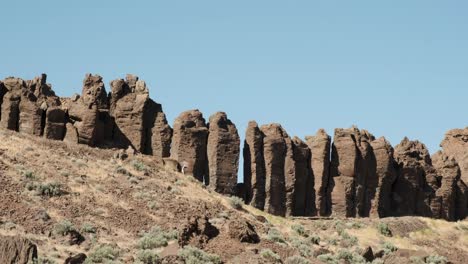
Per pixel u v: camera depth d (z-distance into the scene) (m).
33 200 127.88
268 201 159.38
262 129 164.25
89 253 116.62
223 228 129.62
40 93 155.88
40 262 107.19
